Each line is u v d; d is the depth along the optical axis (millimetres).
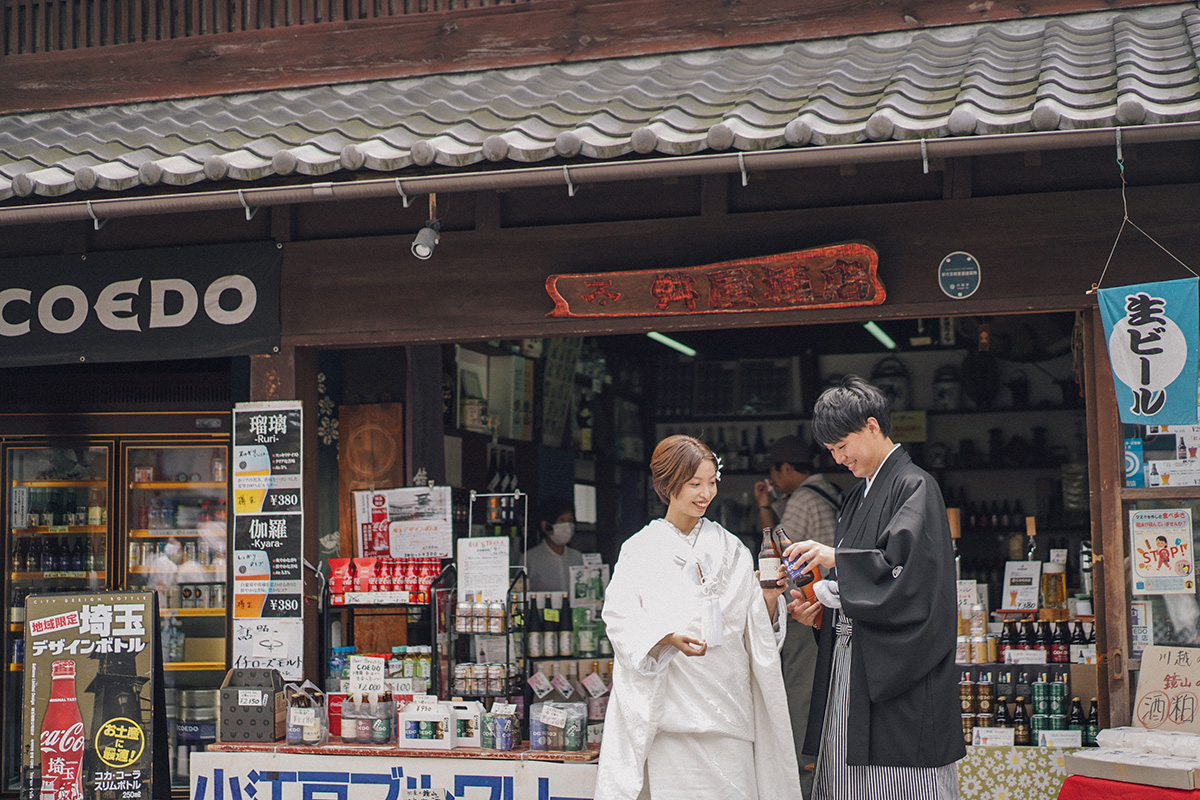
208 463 6973
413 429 6551
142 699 5598
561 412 8672
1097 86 4551
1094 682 5211
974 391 9406
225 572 6871
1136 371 4383
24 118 6637
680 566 4078
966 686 5270
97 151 5723
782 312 5039
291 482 5555
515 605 5531
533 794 4957
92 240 5824
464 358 7723
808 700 6035
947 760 3746
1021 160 4910
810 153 4375
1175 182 4758
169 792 5734
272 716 5312
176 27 6750
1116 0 5617
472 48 6320
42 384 6789
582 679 5684
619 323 5234
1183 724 4406
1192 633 4648
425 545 5941
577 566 6414
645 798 4086
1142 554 4699
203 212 5730
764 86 5277
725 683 4004
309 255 5586
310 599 5664
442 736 5086
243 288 5625
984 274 4883
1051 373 9359
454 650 5562
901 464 3949
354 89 6371
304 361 5656
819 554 3955
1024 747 5020
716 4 6055
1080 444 9211
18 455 6887
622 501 9984
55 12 6844
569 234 5324
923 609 3709
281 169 4914
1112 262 4766
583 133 4754
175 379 6750
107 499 6766
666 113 4957
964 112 4262
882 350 9898
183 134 5863
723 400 10164
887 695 3727
